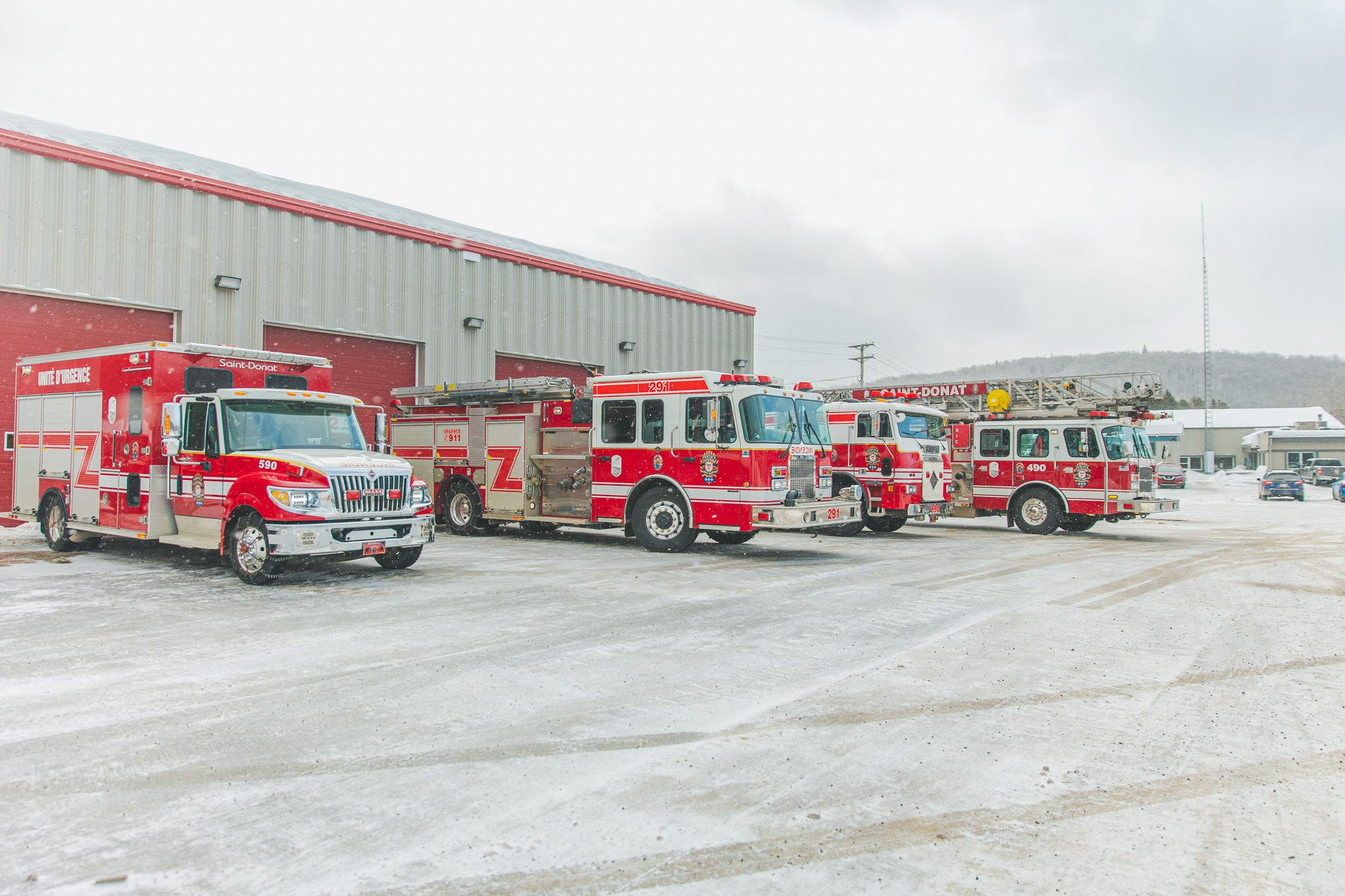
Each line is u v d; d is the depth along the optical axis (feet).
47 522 42.63
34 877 10.62
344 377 62.18
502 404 51.52
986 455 62.08
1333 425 278.26
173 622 25.54
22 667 20.40
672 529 43.68
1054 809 12.77
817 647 22.81
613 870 10.89
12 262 47.60
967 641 23.62
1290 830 12.14
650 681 19.44
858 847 11.54
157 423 36.45
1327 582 35.37
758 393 41.65
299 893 10.28
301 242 59.47
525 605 28.48
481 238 76.89
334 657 21.42
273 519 31.71
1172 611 28.35
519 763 14.44
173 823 12.17
